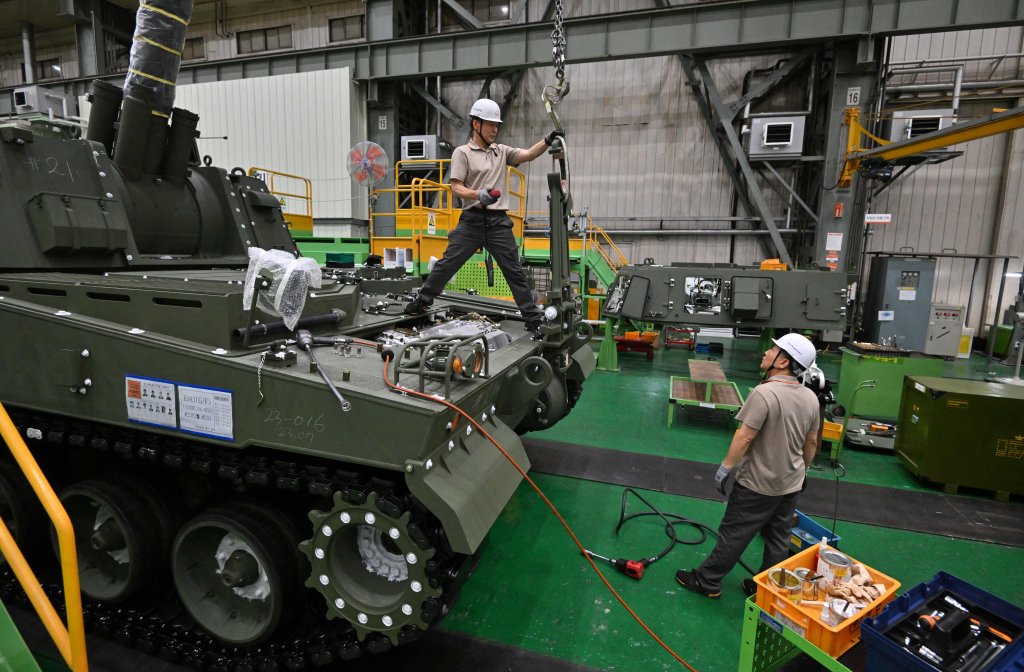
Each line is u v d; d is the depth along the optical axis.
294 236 10.80
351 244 10.67
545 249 11.13
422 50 11.66
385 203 12.90
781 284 7.74
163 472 2.76
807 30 9.64
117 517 2.48
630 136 12.67
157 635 2.54
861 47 9.59
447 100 13.55
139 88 3.22
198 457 2.31
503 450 2.37
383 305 3.64
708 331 12.98
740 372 8.87
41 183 2.88
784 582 2.30
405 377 2.23
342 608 2.14
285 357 2.09
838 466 4.95
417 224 9.50
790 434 2.88
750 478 2.97
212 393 2.12
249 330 2.19
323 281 3.58
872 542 3.80
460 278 9.52
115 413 2.29
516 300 3.78
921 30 9.18
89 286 2.37
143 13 3.15
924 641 1.96
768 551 3.17
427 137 12.30
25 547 2.85
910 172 11.01
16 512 2.76
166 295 2.23
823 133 11.21
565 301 3.71
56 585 2.78
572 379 4.55
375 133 12.77
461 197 3.55
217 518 2.34
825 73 11.23
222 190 4.07
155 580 2.68
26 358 2.41
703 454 5.31
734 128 11.81
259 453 2.27
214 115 13.12
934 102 10.91
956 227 11.41
